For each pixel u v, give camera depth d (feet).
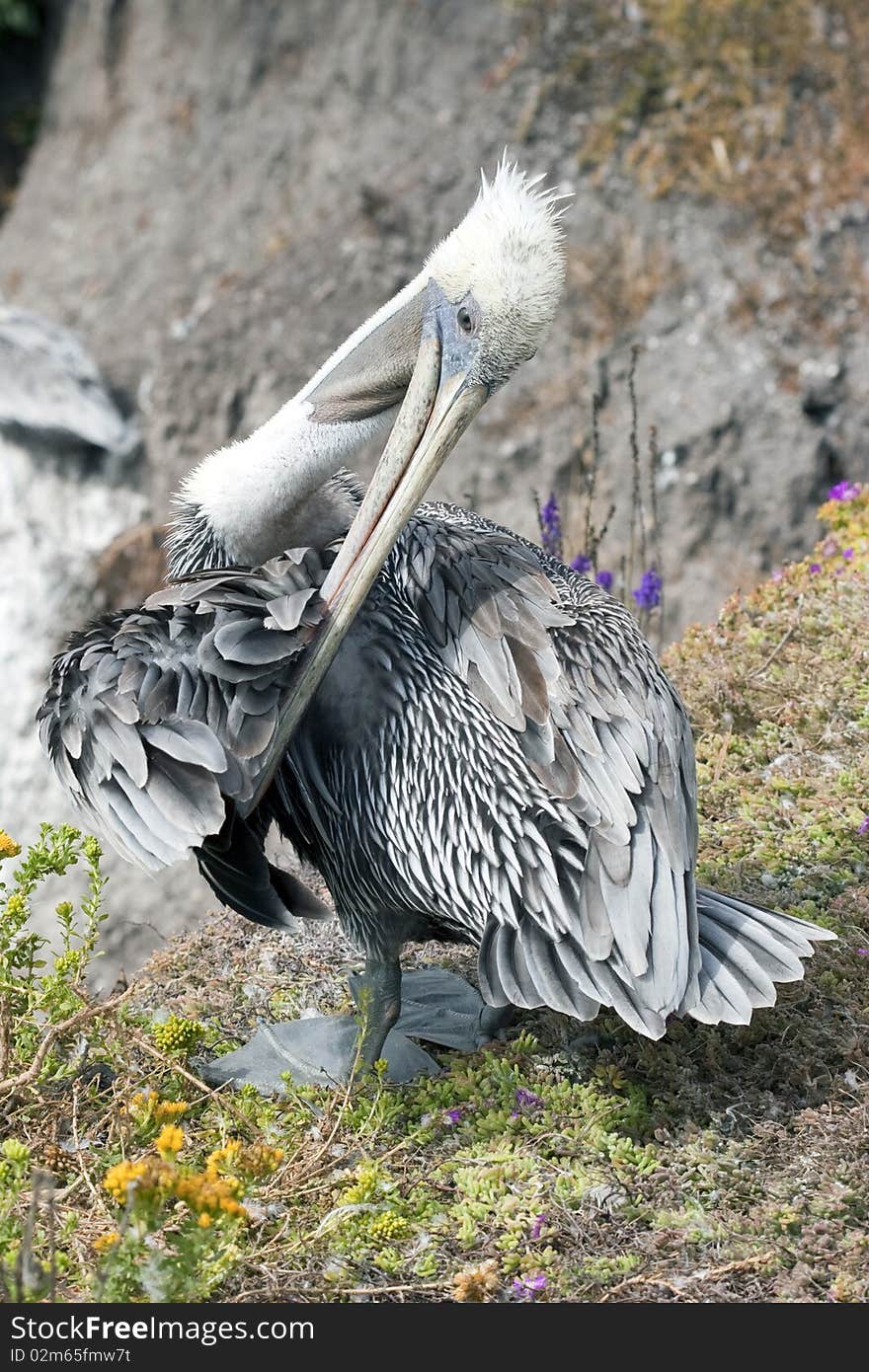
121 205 55.31
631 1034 15.67
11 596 44.96
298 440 16.67
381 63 49.93
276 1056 15.81
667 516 39.96
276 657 13.96
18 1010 15.30
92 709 13.96
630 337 42.29
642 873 13.83
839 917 16.92
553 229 14.78
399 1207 13.61
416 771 14.70
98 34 58.65
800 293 41.93
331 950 18.17
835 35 44.98
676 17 46.03
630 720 14.39
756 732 20.24
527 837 14.21
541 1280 12.75
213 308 47.21
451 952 18.51
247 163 52.54
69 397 46.50
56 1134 14.16
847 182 43.16
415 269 45.98
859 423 40.52
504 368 15.05
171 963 17.94
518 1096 14.71
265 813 16.05
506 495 41.50
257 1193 13.62
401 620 15.07
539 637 14.60
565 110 46.19
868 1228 13.26
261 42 53.47
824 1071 14.98
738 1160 13.96
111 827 13.83
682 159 44.34
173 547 17.75
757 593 23.22
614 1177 13.87
